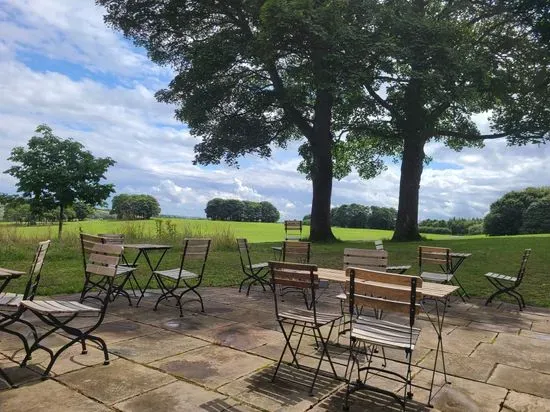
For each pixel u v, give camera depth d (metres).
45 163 17.62
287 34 16.95
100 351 4.71
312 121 23.06
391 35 17.98
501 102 21.00
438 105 20.38
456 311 7.35
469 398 3.84
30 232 16.78
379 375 4.28
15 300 4.48
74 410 3.35
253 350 4.93
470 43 20.06
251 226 34.88
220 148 21.70
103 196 18.34
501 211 32.38
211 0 19.41
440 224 45.16
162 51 21.83
